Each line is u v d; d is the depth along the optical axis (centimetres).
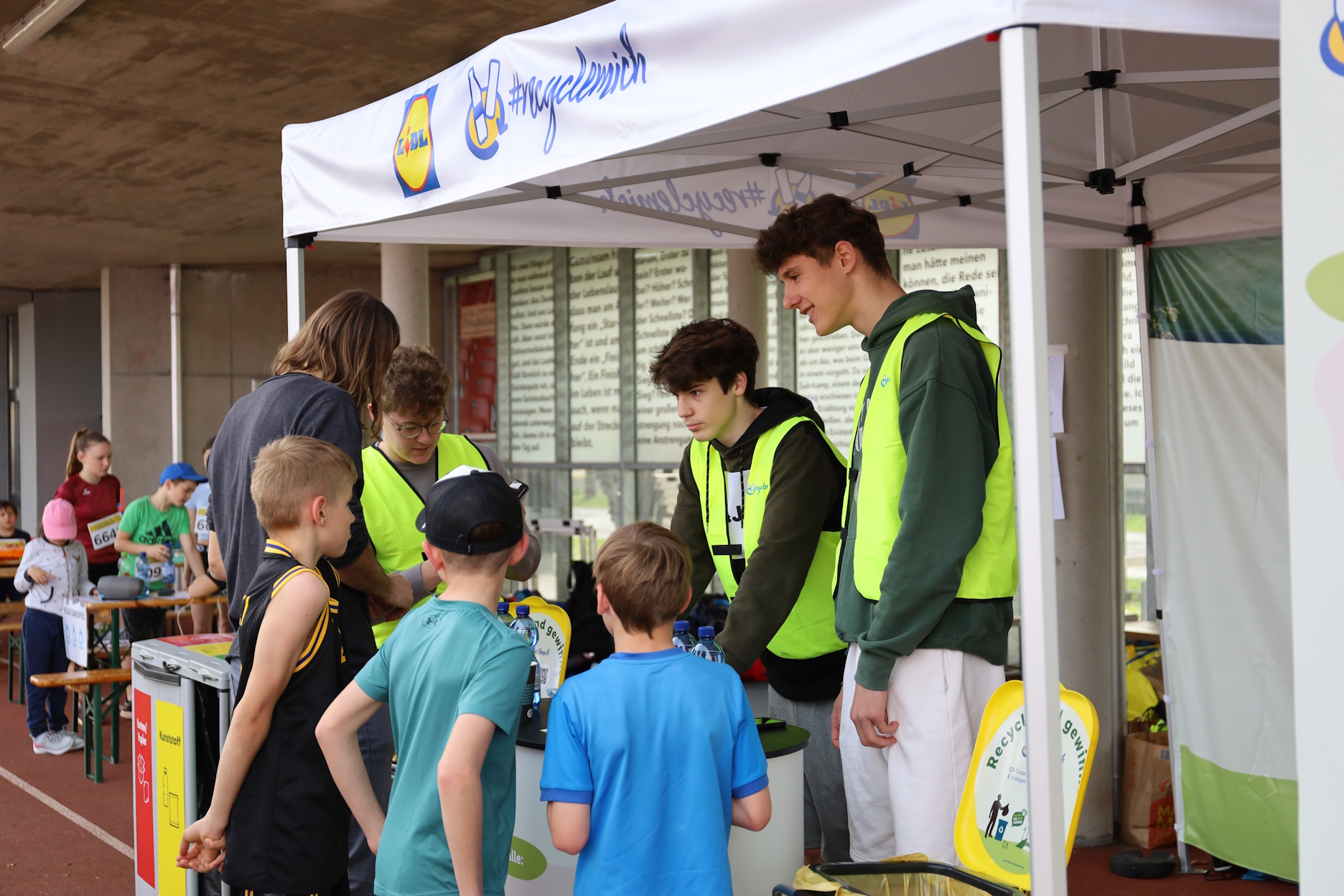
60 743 618
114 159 864
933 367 202
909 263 732
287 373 254
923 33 165
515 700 185
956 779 207
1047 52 307
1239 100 319
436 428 298
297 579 221
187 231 1119
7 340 1781
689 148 280
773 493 257
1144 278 406
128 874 419
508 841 191
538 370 1123
